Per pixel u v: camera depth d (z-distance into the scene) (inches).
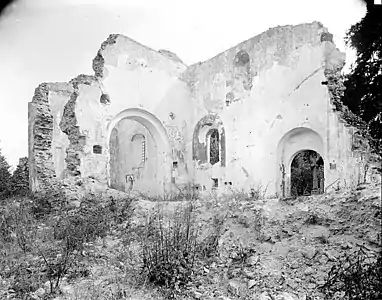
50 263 258.2
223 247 272.1
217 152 743.7
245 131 607.5
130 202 436.5
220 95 661.9
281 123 554.9
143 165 808.3
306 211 290.5
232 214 323.6
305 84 529.3
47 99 647.1
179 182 701.3
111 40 632.4
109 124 618.5
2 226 357.1
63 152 772.0
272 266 241.4
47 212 444.1
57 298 208.2
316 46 521.7
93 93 598.2
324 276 220.2
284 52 561.3
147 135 783.7
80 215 393.4
